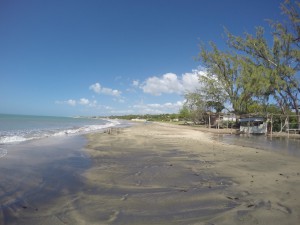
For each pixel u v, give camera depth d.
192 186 8.00
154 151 15.48
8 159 11.59
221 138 27.81
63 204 6.27
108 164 11.33
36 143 17.86
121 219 5.40
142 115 187.38
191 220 5.34
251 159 13.21
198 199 6.71
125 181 8.52
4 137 20.95
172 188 7.77
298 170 10.59
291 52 37.00
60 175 9.12
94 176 9.11
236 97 46.41
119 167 10.72
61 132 29.58
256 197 6.86
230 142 22.97
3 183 7.91
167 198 6.79
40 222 5.23
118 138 23.27
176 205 6.25
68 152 14.37
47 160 11.84
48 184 7.98
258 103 45.44
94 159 12.46
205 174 9.62
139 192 7.33
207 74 48.56
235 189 7.65
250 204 6.29
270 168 10.91
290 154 15.69
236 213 5.70
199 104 53.84
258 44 39.75
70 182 8.27
